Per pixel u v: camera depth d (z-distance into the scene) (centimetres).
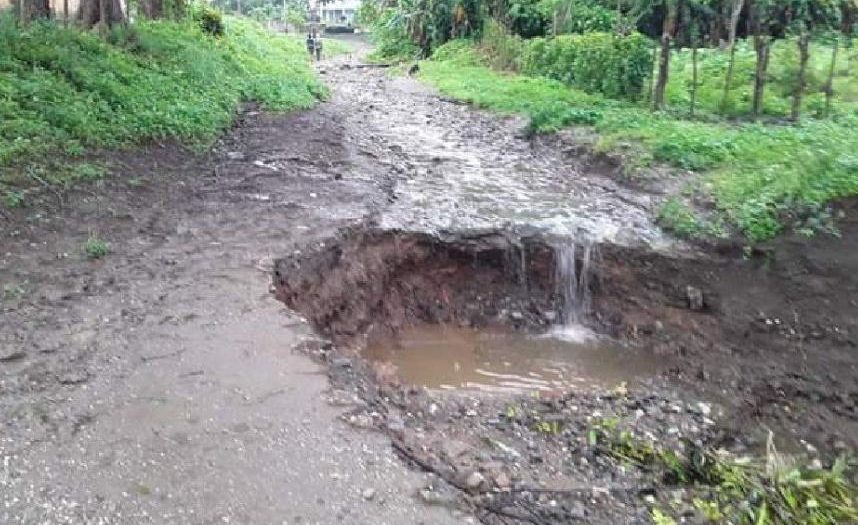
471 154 1391
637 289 898
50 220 834
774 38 2038
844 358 764
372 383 576
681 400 704
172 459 427
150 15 2214
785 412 694
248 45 2605
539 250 934
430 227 938
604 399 666
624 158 1197
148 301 647
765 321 823
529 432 554
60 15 2002
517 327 900
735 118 1437
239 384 515
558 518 414
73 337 572
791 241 896
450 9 3428
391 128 1631
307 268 789
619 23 2023
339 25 7069
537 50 2273
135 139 1152
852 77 1673
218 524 376
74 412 471
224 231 855
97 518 376
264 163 1209
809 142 1136
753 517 445
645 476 487
